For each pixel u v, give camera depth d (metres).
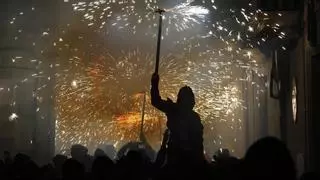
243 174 5.71
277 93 24.28
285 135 23.94
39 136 32.84
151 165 11.98
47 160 32.75
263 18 21.66
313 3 18.45
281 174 5.60
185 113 11.20
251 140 32.62
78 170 11.61
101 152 18.05
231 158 11.17
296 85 21.48
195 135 11.12
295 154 21.83
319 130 19.22
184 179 8.80
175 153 10.85
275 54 23.41
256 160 5.65
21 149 32.75
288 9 20.59
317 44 18.48
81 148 18.00
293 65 22.23
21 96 33.12
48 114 32.81
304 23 20.14
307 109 19.64
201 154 11.12
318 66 19.17
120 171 11.31
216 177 9.74
